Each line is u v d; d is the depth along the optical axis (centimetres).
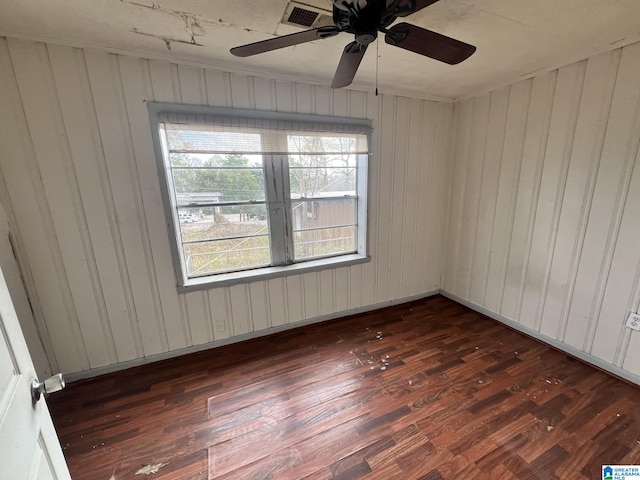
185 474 142
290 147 245
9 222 175
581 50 189
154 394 197
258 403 187
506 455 148
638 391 189
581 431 161
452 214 328
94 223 198
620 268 197
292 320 279
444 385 199
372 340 259
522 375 208
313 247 285
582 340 223
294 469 143
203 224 238
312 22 155
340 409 180
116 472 144
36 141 175
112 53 182
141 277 218
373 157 279
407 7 103
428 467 143
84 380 212
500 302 286
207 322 245
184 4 138
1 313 73
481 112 279
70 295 200
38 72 169
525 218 253
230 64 207
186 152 212
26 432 75
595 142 200
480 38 173
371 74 230
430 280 348
